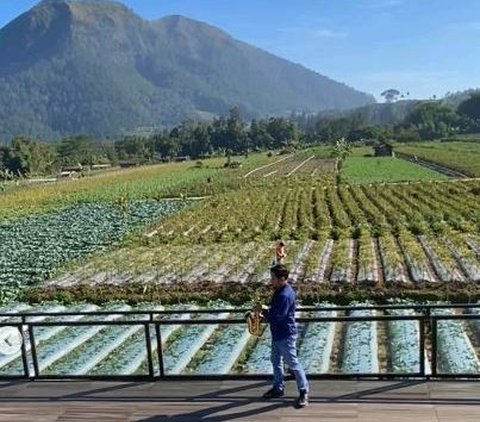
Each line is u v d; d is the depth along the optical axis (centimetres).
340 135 19238
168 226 4159
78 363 1498
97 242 3588
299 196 5588
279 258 1656
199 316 1825
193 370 1435
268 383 977
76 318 1914
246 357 1527
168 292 2288
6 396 990
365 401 888
